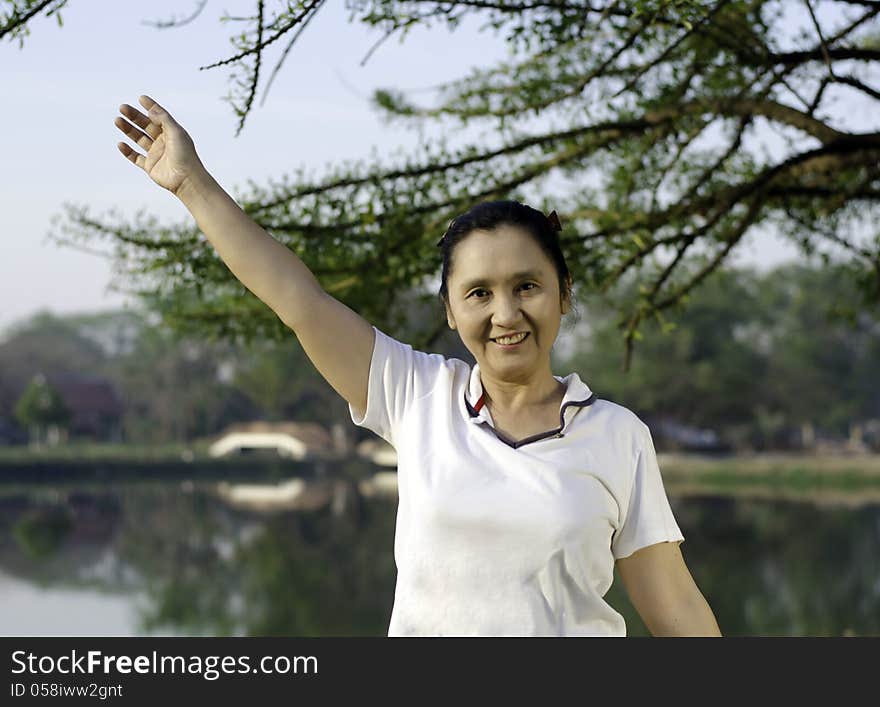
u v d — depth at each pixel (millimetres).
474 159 5738
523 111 5793
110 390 91812
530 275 2102
